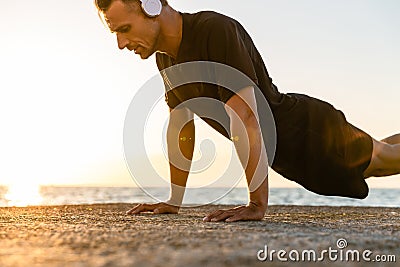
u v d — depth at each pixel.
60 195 30.23
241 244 1.92
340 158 3.60
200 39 3.13
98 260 1.56
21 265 1.49
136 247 1.83
